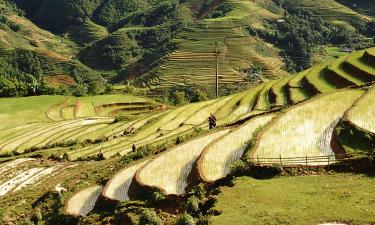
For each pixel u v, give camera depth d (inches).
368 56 3907.5
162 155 2240.4
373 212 1364.4
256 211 1467.8
